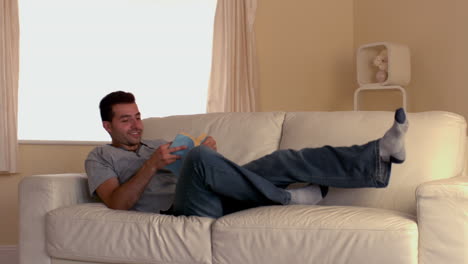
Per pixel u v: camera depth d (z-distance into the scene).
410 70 3.83
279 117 2.63
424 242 1.72
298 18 4.32
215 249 1.95
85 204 2.32
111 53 3.85
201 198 2.07
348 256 1.77
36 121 3.74
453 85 3.59
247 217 1.93
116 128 2.50
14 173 3.58
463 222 1.68
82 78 3.80
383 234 1.74
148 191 2.41
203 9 4.03
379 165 2.01
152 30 3.93
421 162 2.20
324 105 4.35
